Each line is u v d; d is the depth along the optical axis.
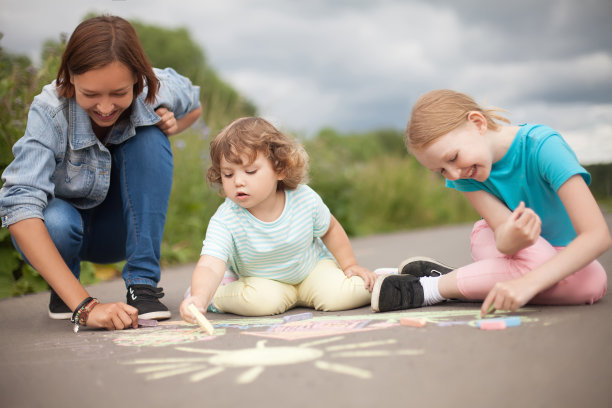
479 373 1.21
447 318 1.85
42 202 2.10
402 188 9.98
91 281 3.96
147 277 2.35
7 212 2.05
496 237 1.91
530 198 2.10
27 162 2.11
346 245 2.56
